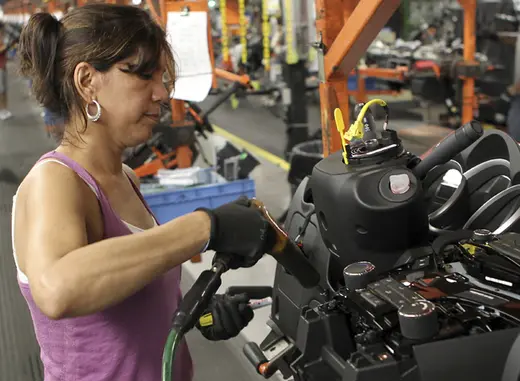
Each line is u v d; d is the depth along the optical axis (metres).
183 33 3.40
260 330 2.92
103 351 1.07
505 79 6.32
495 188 1.62
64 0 7.18
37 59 0.99
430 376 0.90
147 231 0.89
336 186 1.16
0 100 10.47
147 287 1.10
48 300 0.80
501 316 0.96
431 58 6.77
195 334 3.04
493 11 6.41
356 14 1.95
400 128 7.41
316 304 1.30
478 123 1.12
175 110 4.02
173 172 3.97
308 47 5.50
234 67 9.16
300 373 1.07
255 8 9.47
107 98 1.00
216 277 0.94
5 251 4.53
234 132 8.45
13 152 7.83
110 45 0.96
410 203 1.11
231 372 2.66
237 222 0.94
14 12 16.62
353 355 0.93
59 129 1.06
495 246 1.17
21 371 2.89
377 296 1.00
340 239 1.21
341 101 2.26
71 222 0.89
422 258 1.17
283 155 6.92
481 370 0.91
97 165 1.08
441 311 0.97
